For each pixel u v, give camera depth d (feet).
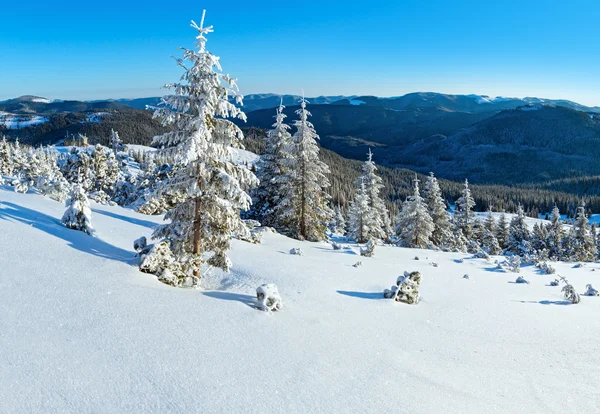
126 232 53.06
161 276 33.78
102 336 19.52
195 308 25.99
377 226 134.51
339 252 71.56
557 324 35.45
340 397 17.80
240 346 21.48
